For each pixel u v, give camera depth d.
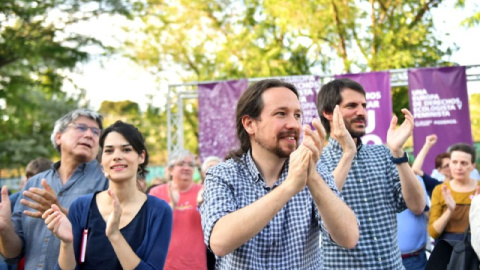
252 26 16.17
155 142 23.67
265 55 14.36
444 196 3.82
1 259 3.50
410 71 8.38
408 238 4.25
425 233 4.40
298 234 1.89
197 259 4.22
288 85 1.94
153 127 22.84
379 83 8.32
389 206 2.77
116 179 2.49
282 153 1.87
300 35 13.95
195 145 20.45
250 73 14.55
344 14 13.49
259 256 1.84
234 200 1.87
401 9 13.27
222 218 1.71
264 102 1.89
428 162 8.23
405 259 4.25
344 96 2.83
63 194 3.08
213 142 8.65
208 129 8.69
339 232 1.74
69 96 20.33
